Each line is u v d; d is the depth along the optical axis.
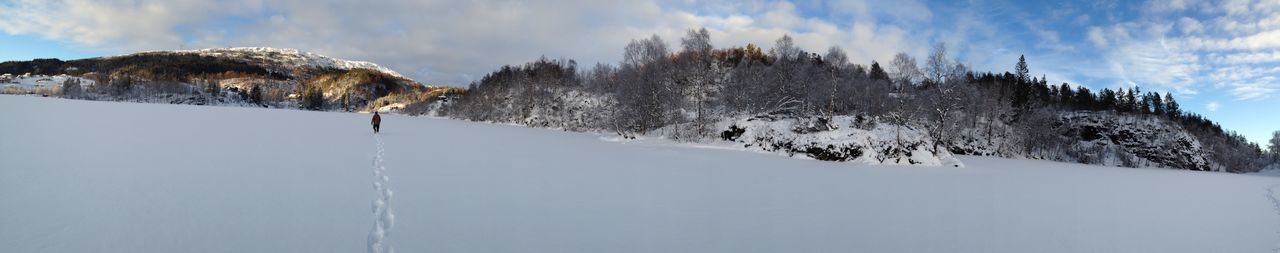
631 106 39.34
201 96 143.25
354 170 10.88
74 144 13.18
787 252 5.82
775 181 11.98
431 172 11.11
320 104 162.25
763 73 52.50
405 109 136.12
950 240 6.61
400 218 6.62
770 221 7.35
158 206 6.52
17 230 5.19
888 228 7.17
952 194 10.81
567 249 5.56
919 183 12.78
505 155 16.19
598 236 6.15
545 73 75.06
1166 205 10.24
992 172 17.52
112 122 22.97
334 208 6.95
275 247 5.09
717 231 6.64
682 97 41.56
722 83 51.53
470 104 88.06
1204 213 9.28
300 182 8.92
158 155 11.80
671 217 7.35
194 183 8.26
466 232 6.06
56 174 8.46
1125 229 7.64
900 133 21.25
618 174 12.19
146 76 172.50
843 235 6.68
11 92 134.62
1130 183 15.30
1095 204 10.06
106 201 6.65
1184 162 57.22
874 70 76.12
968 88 40.25
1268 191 12.55
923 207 8.95
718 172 13.57
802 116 38.25
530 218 6.93
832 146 20.62
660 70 43.47
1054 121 61.44
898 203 9.30
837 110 49.19
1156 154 58.84
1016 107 63.47
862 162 19.67
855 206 8.82
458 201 7.88
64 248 4.72
